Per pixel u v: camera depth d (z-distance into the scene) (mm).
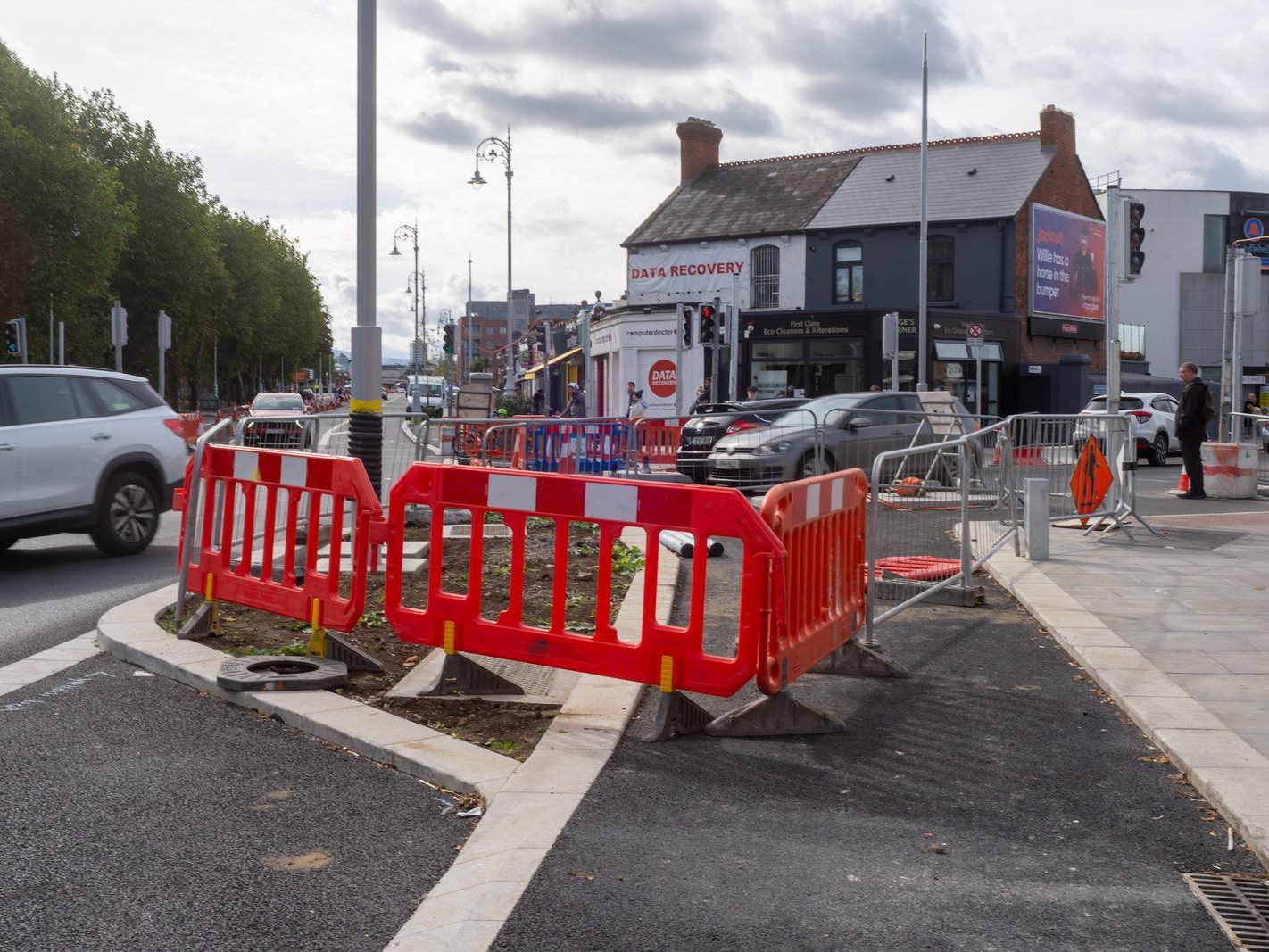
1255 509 15844
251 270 68812
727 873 3729
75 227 41688
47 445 10250
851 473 6301
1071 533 12609
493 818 4133
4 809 4242
